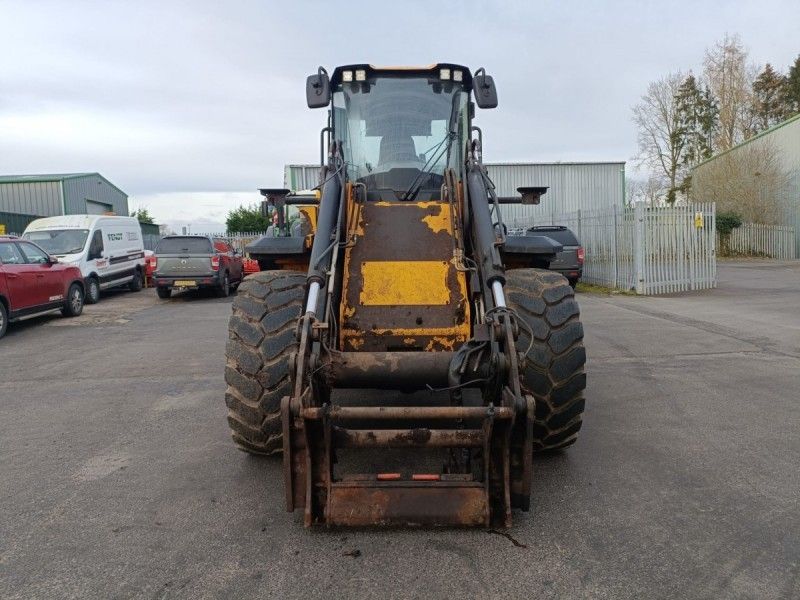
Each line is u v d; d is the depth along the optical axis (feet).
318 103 16.70
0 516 12.29
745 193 101.35
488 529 11.34
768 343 28.37
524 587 9.57
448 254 13.66
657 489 13.05
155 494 13.21
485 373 11.80
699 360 25.35
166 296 56.03
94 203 111.04
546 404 13.55
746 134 155.12
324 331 11.83
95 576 10.07
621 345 28.53
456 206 14.43
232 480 13.87
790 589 9.44
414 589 9.57
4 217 80.12
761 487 13.08
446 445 10.93
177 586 9.76
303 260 15.67
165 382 23.59
